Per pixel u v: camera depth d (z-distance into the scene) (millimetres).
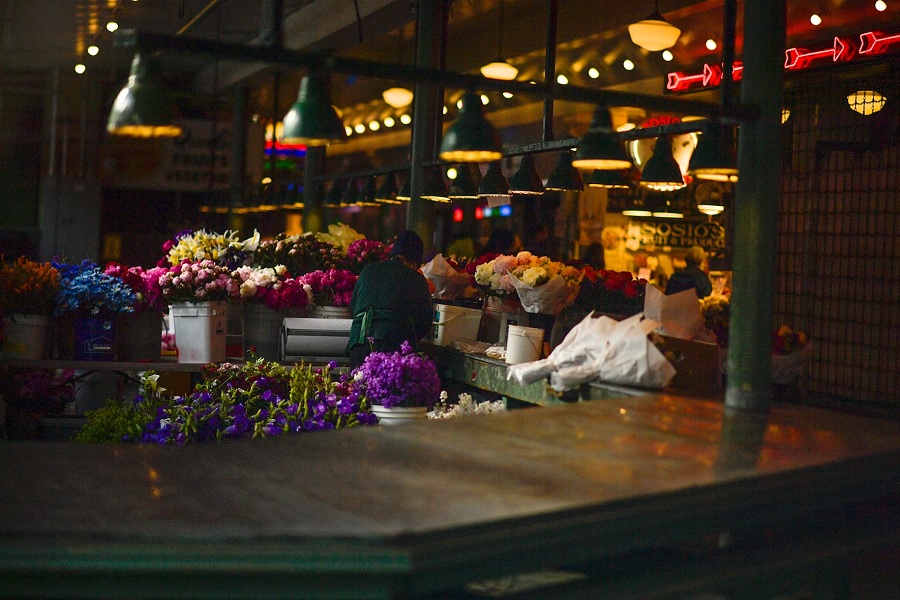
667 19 8711
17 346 6082
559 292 5910
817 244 6812
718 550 3457
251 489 2607
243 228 14742
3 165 15117
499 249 8352
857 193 6625
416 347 6141
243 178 14797
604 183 5121
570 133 11688
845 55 6922
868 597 3738
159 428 4652
